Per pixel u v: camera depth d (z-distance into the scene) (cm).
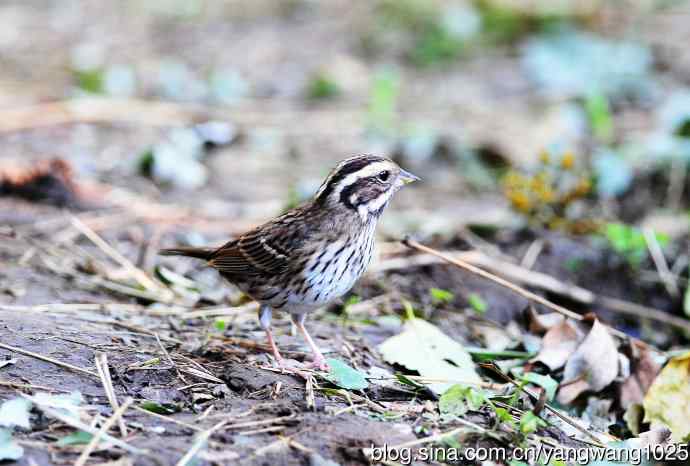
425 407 848
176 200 1491
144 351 916
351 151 1759
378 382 902
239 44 2359
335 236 926
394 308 1166
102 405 790
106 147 1692
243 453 729
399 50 2331
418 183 1655
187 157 1647
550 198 1437
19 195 1405
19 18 2525
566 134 1811
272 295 948
